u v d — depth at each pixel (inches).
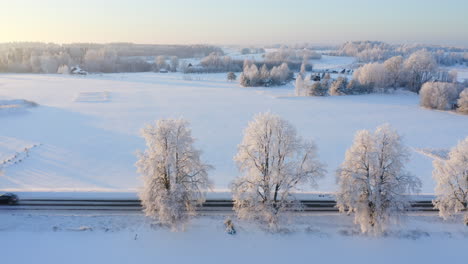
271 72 6432.1
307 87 5068.9
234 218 1274.6
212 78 7652.6
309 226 1230.3
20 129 2726.4
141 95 4810.5
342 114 3582.7
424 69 5300.2
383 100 4598.9
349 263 1045.2
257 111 3690.9
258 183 1166.3
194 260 1035.3
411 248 1114.1
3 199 1362.0
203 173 1170.6
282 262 1043.3
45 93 4815.5
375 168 1131.9
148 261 1024.2
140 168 1151.0
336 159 2127.2
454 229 1223.5
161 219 1119.6
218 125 3004.4
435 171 1293.1
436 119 3378.4
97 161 2003.0
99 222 1212.5
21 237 1109.7
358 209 1146.0
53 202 1390.3
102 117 3270.2
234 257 1054.4
